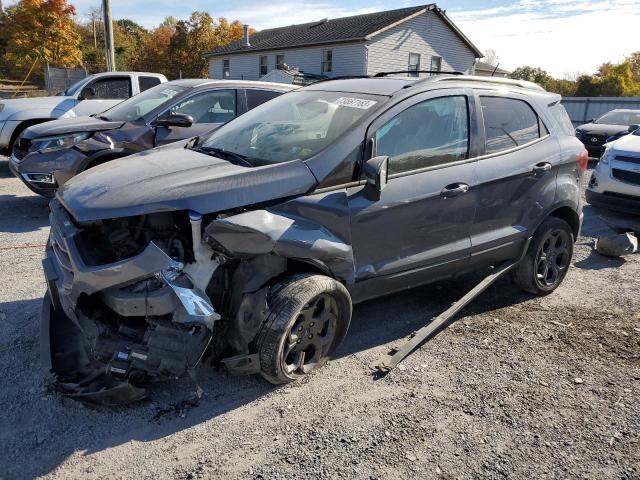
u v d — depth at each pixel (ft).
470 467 8.89
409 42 100.01
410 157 12.36
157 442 9.31
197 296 9.46
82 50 146.30
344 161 11.31
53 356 10.41
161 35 169.37
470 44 108.47
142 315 9.58
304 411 10.27
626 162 25.55
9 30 126.31
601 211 28.58
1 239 20.16
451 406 10.55
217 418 10.00
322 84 14.88
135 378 9.65
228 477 8.54
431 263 12.93
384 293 12.57
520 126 14.90
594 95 155.43
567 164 15.70
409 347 12.35
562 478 8.71
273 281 10.75
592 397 11.00
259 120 13.96
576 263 19.60
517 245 14.82
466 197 13.17
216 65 128.57
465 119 13.47
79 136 21.76
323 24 114.93
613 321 14.61
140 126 22.35
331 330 11.47
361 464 8.89
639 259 20.20
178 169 11.21
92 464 8.74
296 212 10.71
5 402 10.19
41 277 16.35
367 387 11.14
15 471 8.53
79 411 10.05
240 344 10.59
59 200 11.21
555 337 13.57
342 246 11.18
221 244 9.68
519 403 10.72
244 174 10.55
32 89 114.73
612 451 9.37
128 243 10.71
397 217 12.00
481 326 14.11
